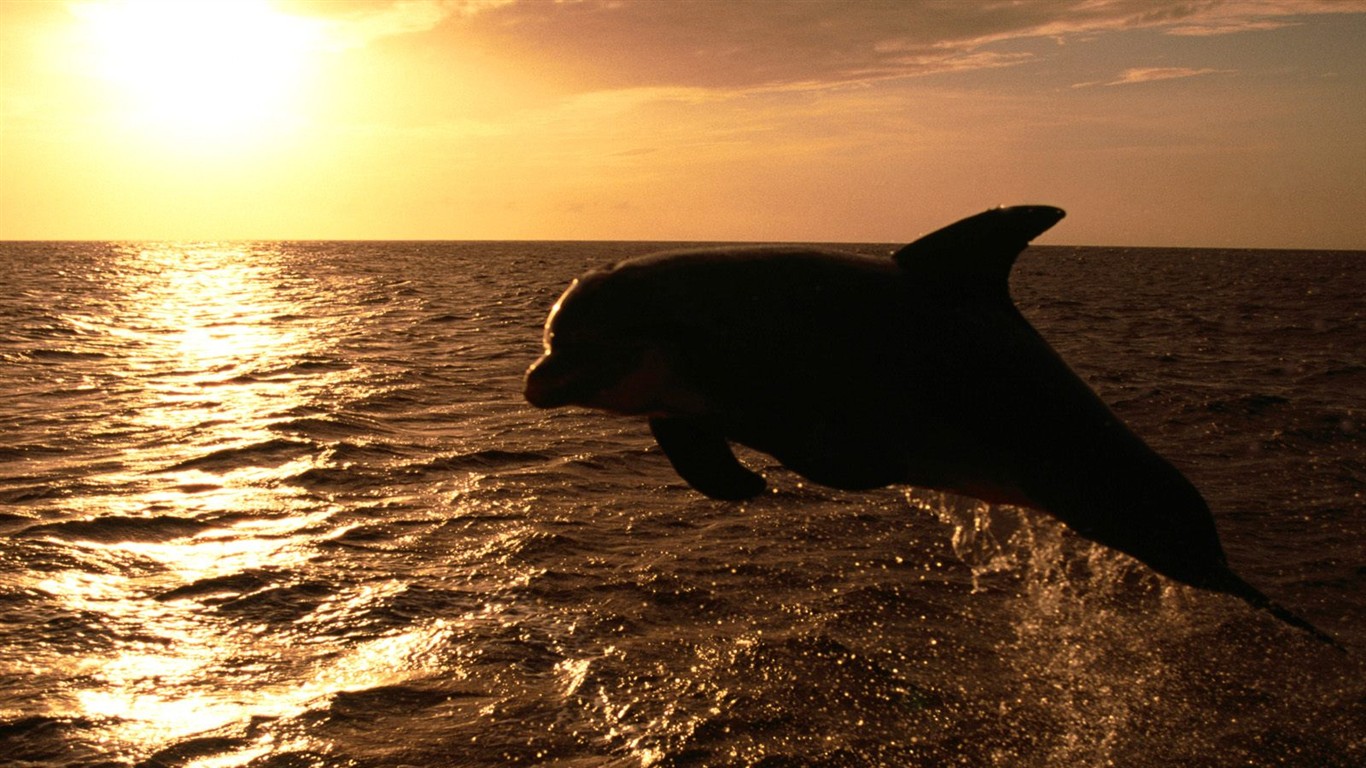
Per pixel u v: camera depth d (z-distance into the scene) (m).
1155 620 8.60
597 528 11.07
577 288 4.71
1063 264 124.69
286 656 8.02
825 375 4.71
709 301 4.70
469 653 8.00
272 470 13.62
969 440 4.89
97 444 15.20
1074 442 4.98
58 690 7.42
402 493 12.53
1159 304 46.09
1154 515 5.05
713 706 7.19
